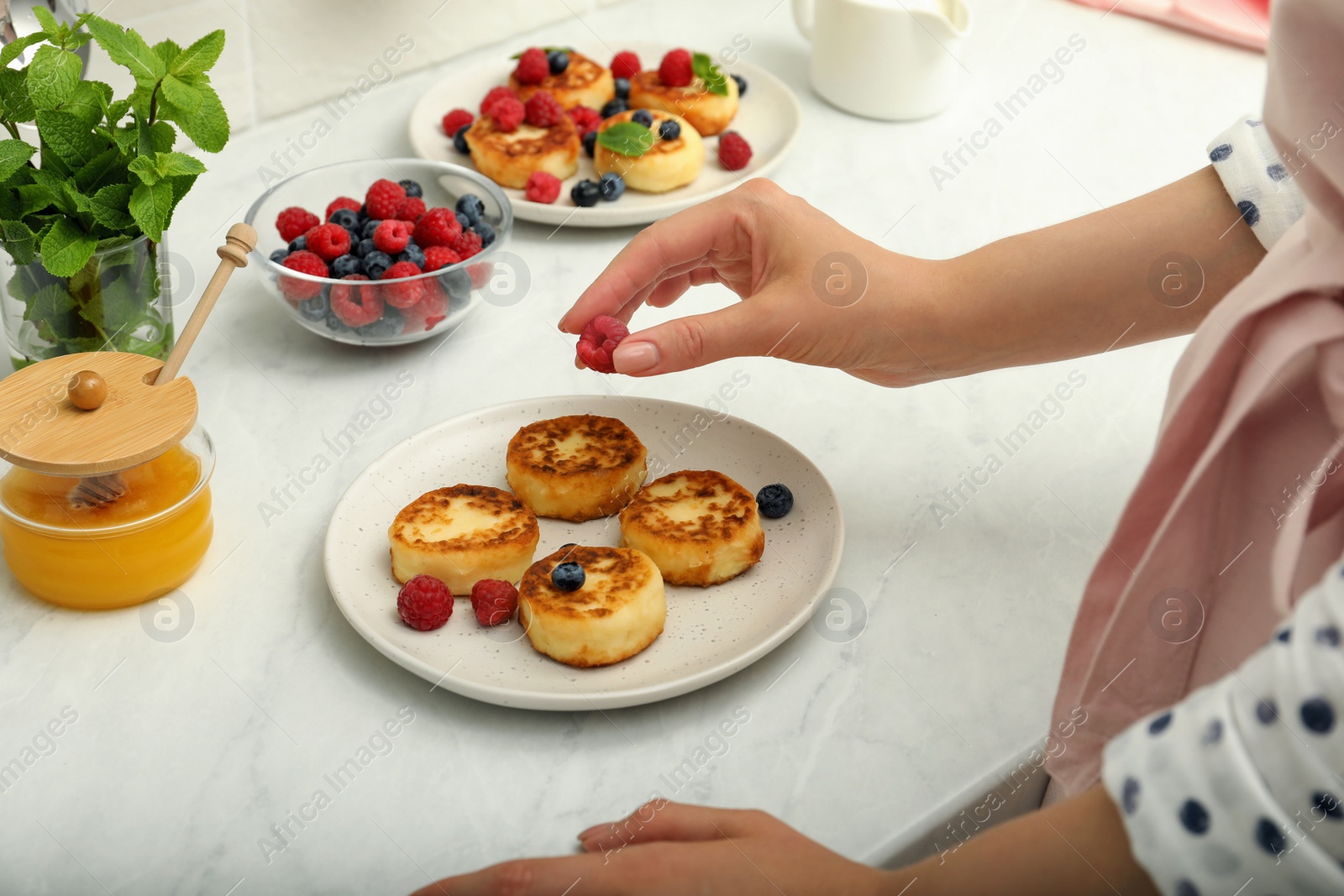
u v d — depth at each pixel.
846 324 0.84
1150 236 0.80
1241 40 1.42
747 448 0.88
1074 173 1.19
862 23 1.20
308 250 0.96
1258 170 0.77
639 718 0.74
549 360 0.98
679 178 1.12
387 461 0.85
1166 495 0.67
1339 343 0.62
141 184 0.81
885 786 0.71
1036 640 0.79
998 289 0.82
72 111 0.81
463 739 0.73
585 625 0.74
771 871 0.65
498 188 1.04
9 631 0.77
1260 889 0.53
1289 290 0.62
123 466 0.73
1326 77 0.62
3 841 0.68
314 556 0.82
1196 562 0.68
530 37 1.33
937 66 1.22
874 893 0.63
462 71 1.23
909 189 1.16
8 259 0.82
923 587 0.81
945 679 0.76
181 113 0.83
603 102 1.22
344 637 0.78
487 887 0.65
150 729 0.73
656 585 0.77
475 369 0.96
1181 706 0.56
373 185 0.99
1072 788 0.72
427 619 0.76
